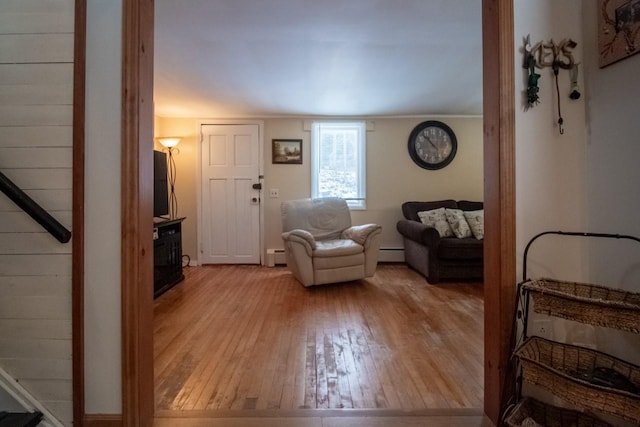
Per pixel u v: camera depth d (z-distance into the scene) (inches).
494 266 52.7
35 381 50.4
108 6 50.4
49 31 50.0
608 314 39.2
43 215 46.6
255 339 88.5
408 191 189.2
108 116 50.6
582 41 51.9
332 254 137.5
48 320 50.4
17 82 50.0
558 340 52.9
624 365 45.3
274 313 109.2
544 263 52.6
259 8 79.7
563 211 52.1
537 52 51.8
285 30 90.6
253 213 187.2
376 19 85.5
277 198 187.6
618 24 46.2
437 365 74.0
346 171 188.5
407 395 62.4
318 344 85.3
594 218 50.7
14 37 50.1
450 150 187.8
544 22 51.9
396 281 150.6
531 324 52.6
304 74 123.6
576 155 52.2
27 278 50.4
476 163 189.2
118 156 50.7
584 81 51.8
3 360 50.4
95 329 50.9
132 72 50.1
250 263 187.6
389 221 189.0
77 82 49.8
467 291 134.5
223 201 186.9
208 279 155.4
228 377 69.2
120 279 50.8
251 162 186.9
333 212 164.7
